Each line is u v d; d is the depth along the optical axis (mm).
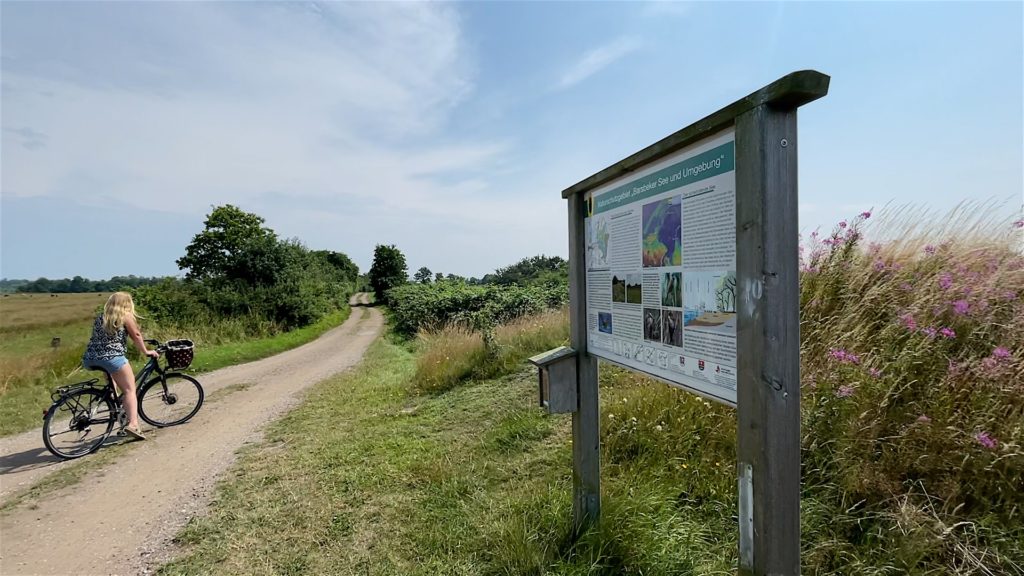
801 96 1385
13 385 9141
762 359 1478
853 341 3322
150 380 6152
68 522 3590
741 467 1606
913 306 3273
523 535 2695
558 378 2754
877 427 2676
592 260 2744
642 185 2215
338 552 2922
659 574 2359
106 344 5266
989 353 2855
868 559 2234
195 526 3375
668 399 3859
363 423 5723
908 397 2793
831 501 2564
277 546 3039
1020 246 3846
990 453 2322
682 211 1926
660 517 2715
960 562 2115
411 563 2750
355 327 29125
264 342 17703
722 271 1711
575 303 2881
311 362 12766
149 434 5785
